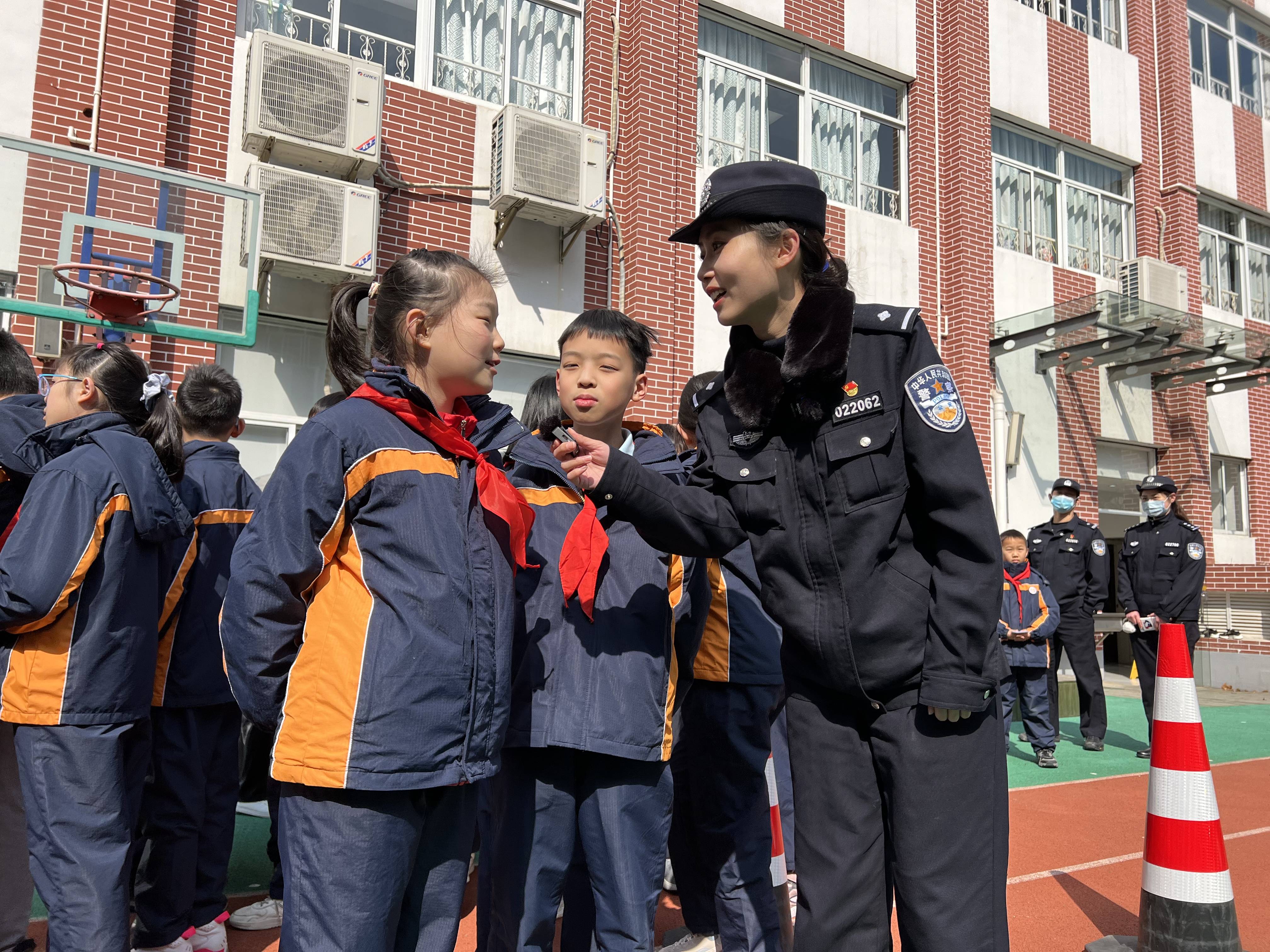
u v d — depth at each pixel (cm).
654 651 219
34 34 561
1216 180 1267
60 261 463
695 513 190
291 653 169
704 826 265
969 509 163
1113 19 1209
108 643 226
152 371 588
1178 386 1159
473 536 180
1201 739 268
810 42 934
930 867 165
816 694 184
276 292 635
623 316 238
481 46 760
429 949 178
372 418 174
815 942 174
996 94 1051
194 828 269
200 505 285
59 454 244
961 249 986
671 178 804
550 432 247
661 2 813
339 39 698
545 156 709
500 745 181
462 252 718
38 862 219
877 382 170
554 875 214
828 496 171
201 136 621
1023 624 613
